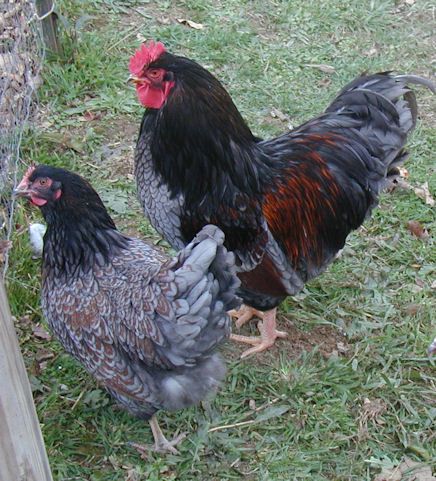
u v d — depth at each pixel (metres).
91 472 1.52
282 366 1.69
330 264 1.84
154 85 1.54
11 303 1.76
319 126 1.72
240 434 1.58
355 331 1.76
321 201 1.68
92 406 1.61
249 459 1.54
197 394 1.46
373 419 1.61
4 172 1.93
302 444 1.57
